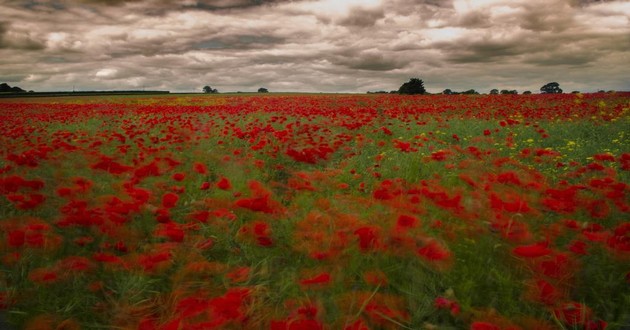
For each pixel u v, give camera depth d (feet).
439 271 9.34
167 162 16.96
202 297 8.25
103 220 10.40
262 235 10.50
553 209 10.99
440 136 29.94
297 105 67.72
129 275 8.99
